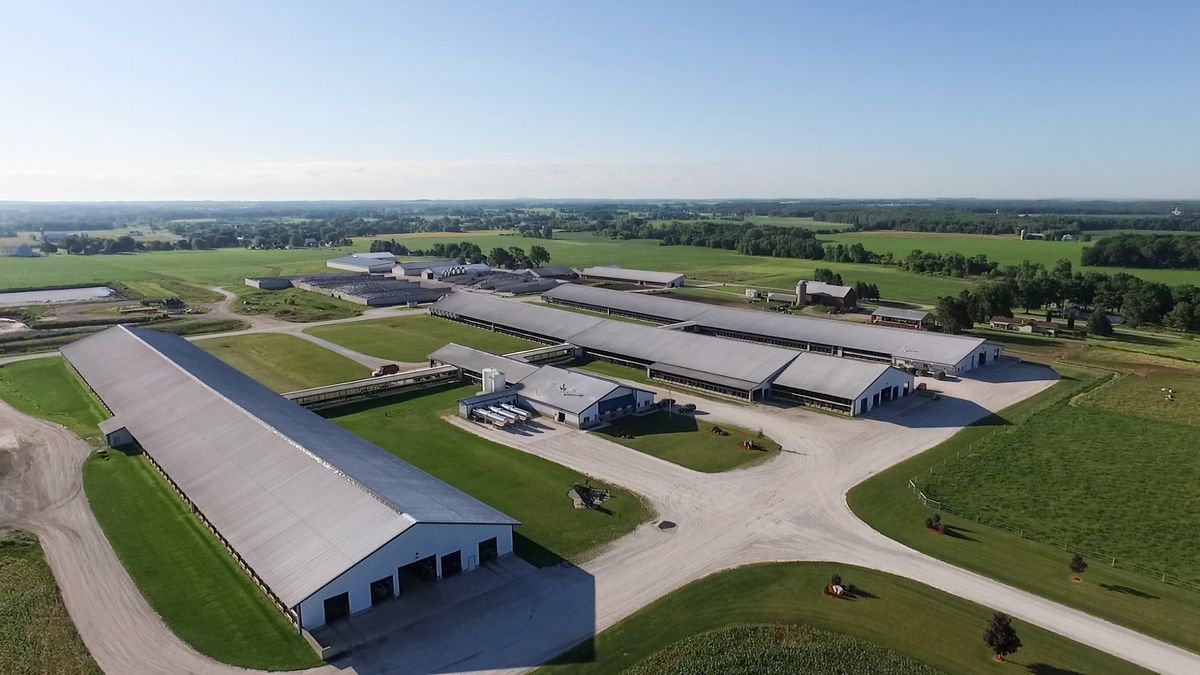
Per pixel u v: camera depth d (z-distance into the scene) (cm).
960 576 4559
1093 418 7612
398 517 4403
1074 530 5166
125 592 4375
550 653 3806
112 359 9075
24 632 3975
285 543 4412
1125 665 3700
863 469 6281
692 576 4559
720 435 7175
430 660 3753
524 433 7288
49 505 5584
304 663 3734
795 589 4403
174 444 6191
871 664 3700
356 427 7481
